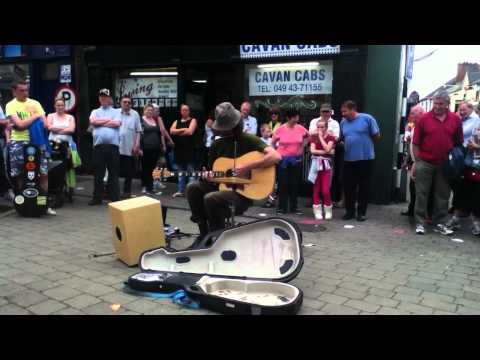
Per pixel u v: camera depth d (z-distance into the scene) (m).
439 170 5.74
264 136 7.66
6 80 11.52
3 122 6.75
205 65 9.00
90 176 10.36
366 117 6.41
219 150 4.57
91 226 5.94
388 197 7.64
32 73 10.98
